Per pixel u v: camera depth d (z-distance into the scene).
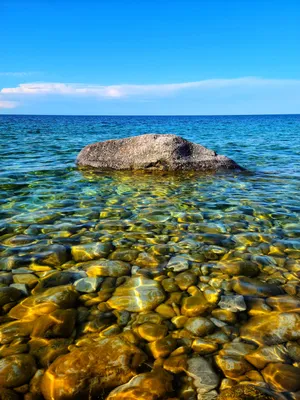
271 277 3.76
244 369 2.40
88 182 8.79
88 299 3.30
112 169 10.94
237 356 2.54
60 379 2.23
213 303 3.24
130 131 34.94
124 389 2.19
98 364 2.33
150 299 3.29
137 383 2.24
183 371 2.39
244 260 4.15
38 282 3.58
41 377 2.34
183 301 3.27
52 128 39.41
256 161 13.29
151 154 10.77
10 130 33.16
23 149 16.02
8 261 4.04
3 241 4.64
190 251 4.42
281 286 3.56
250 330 2.84
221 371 2.39
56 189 7.87
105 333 2.81
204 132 35.25
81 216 5.81
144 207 6.41
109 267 3.92
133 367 2.37
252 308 3.16
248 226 5.40
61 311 3.03
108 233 5.02
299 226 5.41
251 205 6.60
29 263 4.00
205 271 3.87
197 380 2.31
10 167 10.75
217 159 10.84
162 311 3.12
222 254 4.34
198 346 2.66
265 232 5.13
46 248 4.42
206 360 2.50
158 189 8.03
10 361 2.45
